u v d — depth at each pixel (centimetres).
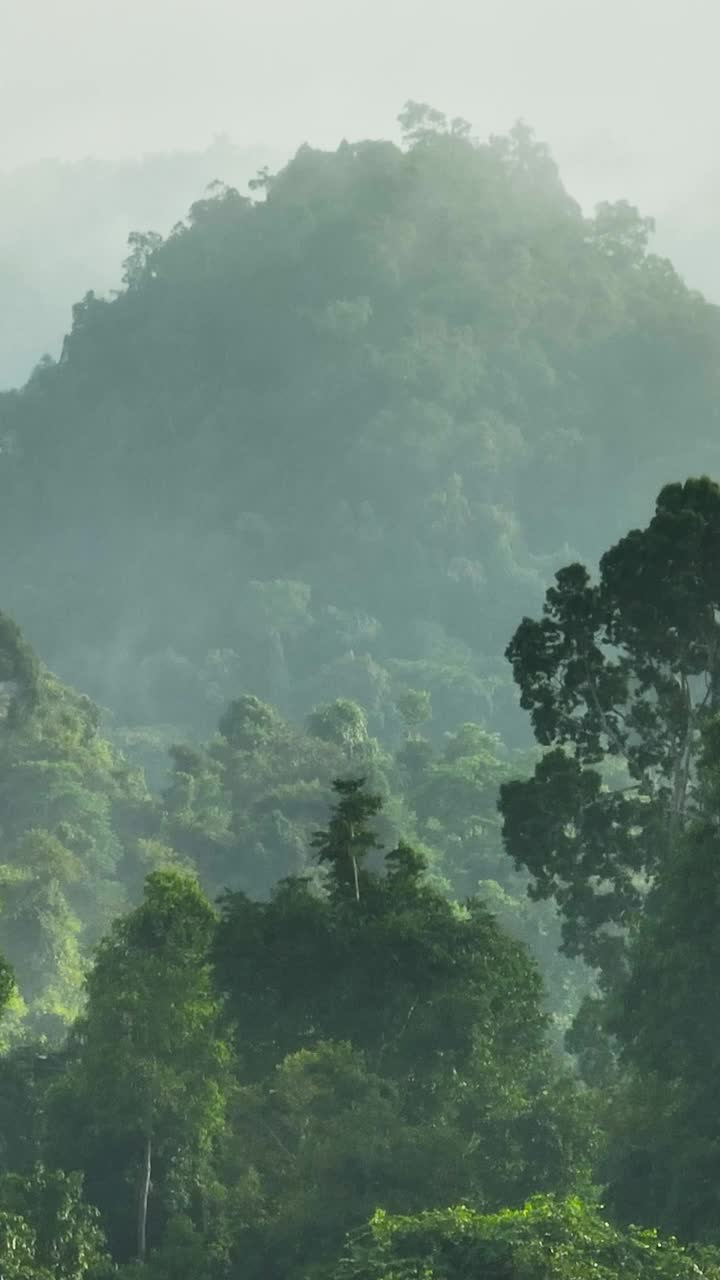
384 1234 9519
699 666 16838
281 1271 13988
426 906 16662
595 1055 16950
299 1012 16025
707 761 13800
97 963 16450
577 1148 14462
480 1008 15625
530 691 17138
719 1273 9362
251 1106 15750
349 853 16812
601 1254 9238
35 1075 18012
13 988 17100
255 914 16312
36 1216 13388
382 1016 15812
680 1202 12100
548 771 16888
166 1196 15788
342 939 15938
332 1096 14812
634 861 16938
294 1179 14450
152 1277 14288
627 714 17075
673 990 12850
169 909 16550
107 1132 15850
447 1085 15262
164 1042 15850
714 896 12812
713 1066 12500
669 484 16938
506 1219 9350
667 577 16550
